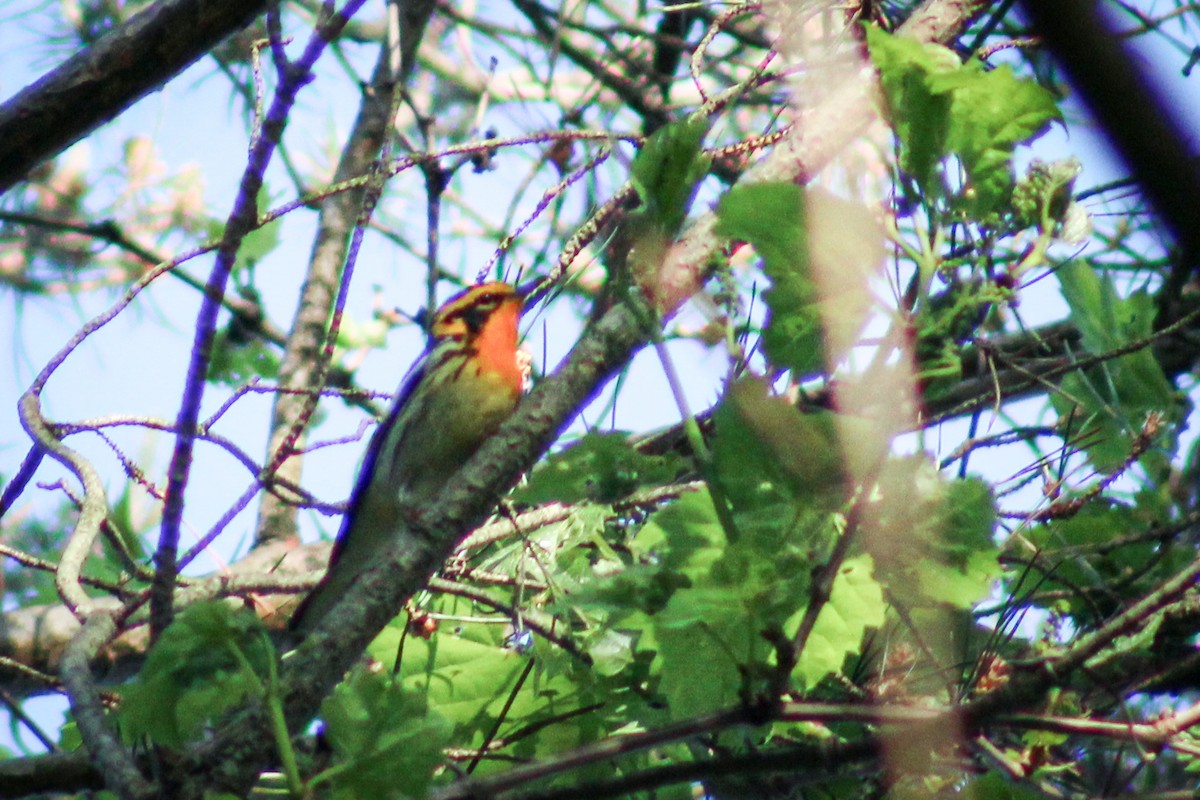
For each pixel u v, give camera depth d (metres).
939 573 7.01
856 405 6.80
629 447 8.91
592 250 11.05
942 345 6.84
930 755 7.60
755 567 6.50
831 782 9.02
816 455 6.61
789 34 9.77
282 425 14.89
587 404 8.23
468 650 9.59
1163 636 8.93
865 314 6.80
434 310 12.52
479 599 9.09
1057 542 10.46
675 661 7.20
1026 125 6.85
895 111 6.93
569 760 6.69
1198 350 12.21
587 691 9.31
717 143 10.80
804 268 6.73
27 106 11.48
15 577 14.64
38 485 9.77
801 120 8.73
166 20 11.53
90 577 9.69
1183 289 12.06
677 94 16.91
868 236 6.66
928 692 8.38
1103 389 11.11
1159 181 3.85
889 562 7.05
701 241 8.04
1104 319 11.17
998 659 8.34
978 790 8.26
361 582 7.91
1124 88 3.84
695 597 6.54
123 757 7.11
